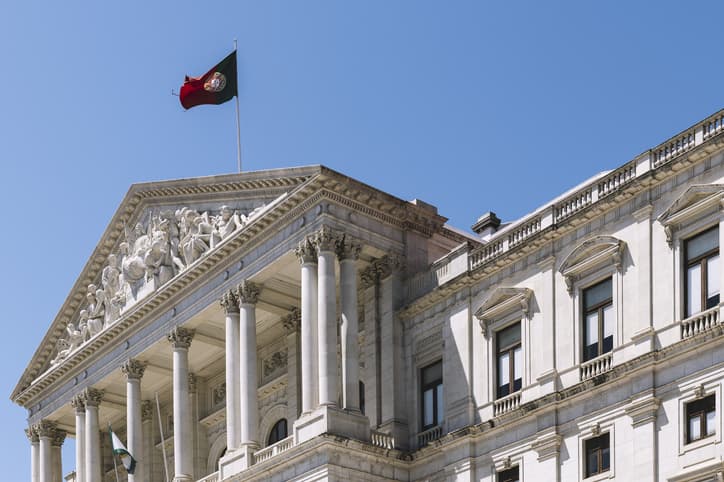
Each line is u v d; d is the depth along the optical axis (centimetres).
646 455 5897
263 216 7512
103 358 8956
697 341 5778
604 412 6159
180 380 8106
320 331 7056
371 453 6938
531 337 6694
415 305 7338
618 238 6309
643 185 6203
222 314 8044
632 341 6112
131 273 8712
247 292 7656
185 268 8156
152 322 8462
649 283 6103
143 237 8738
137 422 8519
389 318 7419
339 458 6819
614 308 6275
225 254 7819
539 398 6456
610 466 6075
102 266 9275
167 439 9300
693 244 6000
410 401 7275
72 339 9412
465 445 6812
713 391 5703
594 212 6438
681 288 5972
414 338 7362
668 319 5984
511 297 6831
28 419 9800
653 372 5966
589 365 6328
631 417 6009
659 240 6119
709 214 5919
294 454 6950
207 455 8912
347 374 7056
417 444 7162
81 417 9144
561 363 6488
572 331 6462
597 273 6412
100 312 9188
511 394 6712
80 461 9062
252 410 7438
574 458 6256
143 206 8781
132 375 8619
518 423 6581
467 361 6994
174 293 8238
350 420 6962
